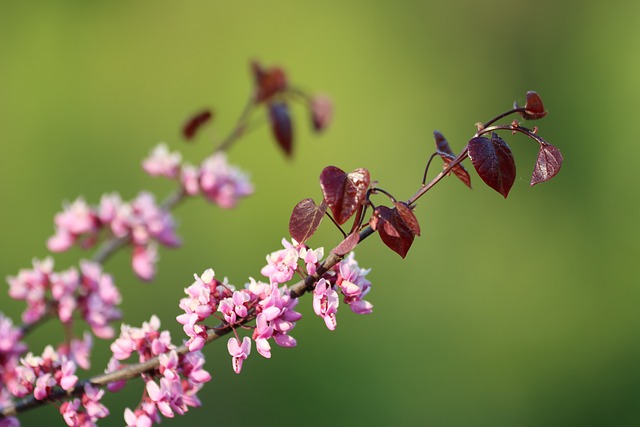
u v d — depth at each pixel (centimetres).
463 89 1148
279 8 1105
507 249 968
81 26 1020
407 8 1155
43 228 843
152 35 1055
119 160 945
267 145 945
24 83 955
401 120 1086
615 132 1096
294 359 746
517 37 1181
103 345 677
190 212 854
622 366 885
